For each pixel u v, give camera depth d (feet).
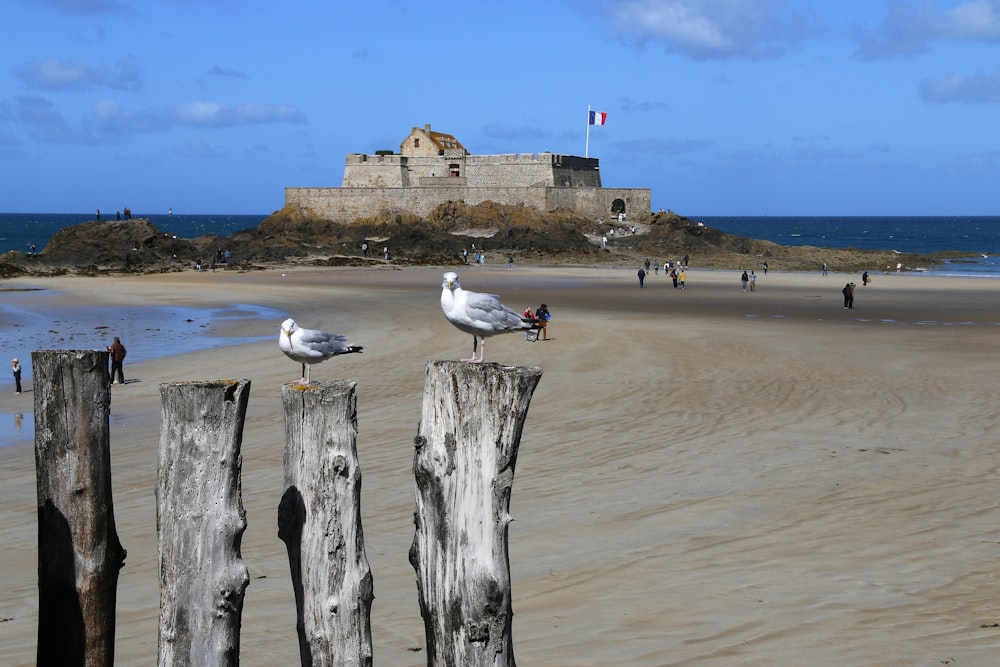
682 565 32.55
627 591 30.14
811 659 24.47
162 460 19.04
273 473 47.98
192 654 18.88
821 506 39.96
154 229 364.38
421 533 19.06
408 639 26.76
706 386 76.23
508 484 18.67
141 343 123.95
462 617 18.52
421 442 18.81
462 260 320.09
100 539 21.04
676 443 53.67
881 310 163.32
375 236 395.96
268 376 89.15
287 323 27.22
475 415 18.37
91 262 295.28
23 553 36.81
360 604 19.94
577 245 361.92
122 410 74.28
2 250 499.10
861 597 28.99
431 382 18.70
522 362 94.17
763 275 286.05
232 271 284.20
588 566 32.78
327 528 19.61
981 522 37.11
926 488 42.63
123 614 29.14
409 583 31.50
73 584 20.81
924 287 230.48
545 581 31.40
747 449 51.85
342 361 98.43
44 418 20.59
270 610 29.12
